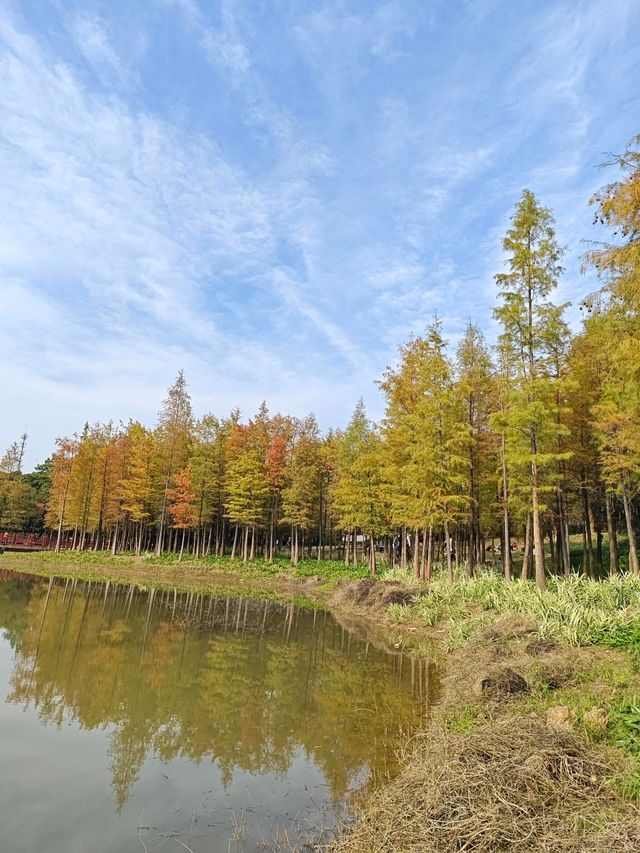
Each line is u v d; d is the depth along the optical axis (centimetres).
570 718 657
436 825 448
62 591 2530
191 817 575
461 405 2050
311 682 1129
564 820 440
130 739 787
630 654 889
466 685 914
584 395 1838
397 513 2325
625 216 832
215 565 3775
